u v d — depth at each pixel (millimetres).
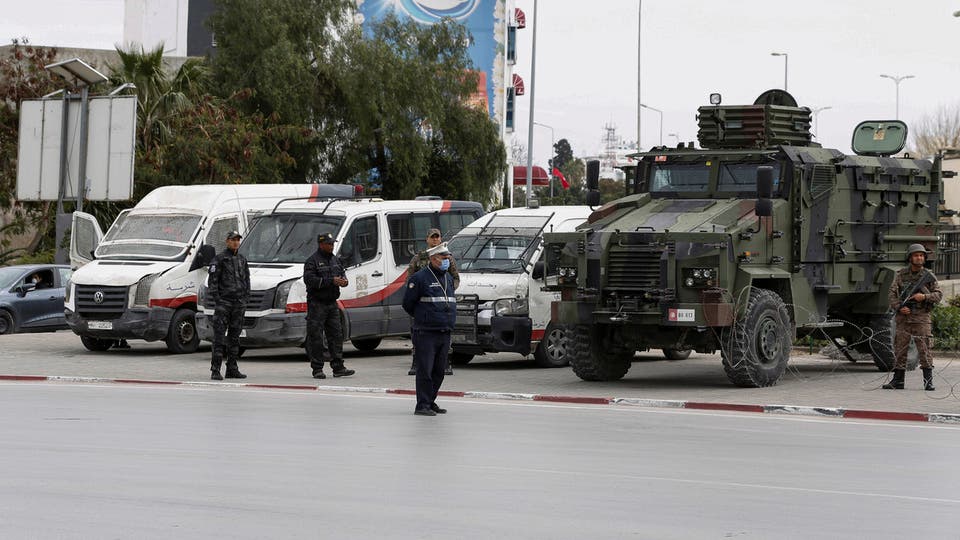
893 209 24859
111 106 36906
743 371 21422
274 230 28938
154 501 10922
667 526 10070
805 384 22609
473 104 61250
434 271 18219
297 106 52125
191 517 10219
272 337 27391
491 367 26781
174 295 29500
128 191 36562
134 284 29125
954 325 29891
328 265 23766
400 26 57844
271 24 52781
